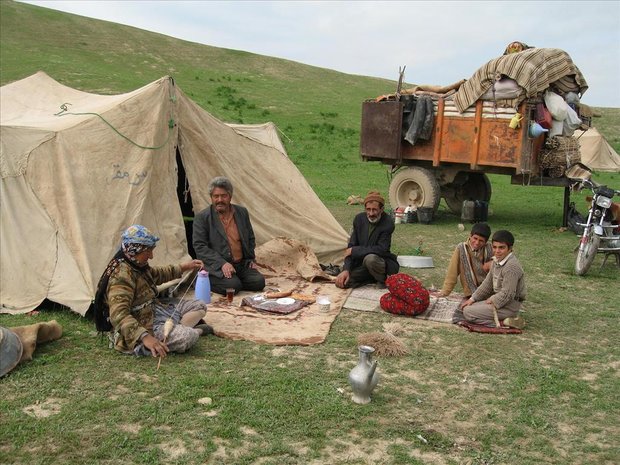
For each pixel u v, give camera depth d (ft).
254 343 17.30
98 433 12.10
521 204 50.93
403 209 40.60
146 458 11.27
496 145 35.73
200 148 25.05
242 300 20.72
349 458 11.58
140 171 22.12
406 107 39.24
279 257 25.61
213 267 22.03
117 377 14.66
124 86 92.73
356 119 102.37
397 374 15.67
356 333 18.52
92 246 19.92
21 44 116.37
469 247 20.44
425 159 39.40
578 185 35.78
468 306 19.48
